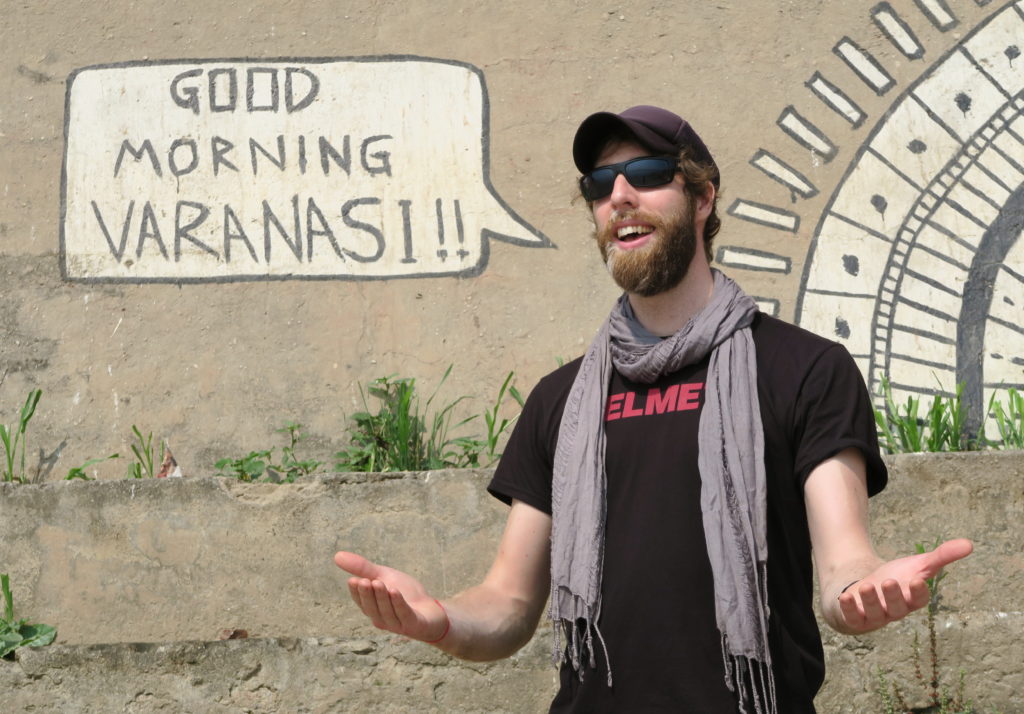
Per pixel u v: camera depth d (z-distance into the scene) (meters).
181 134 4.88
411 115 4.88
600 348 2.40
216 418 4.65
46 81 4.91
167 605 3.79
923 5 4.89
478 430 4.64
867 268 4.73
